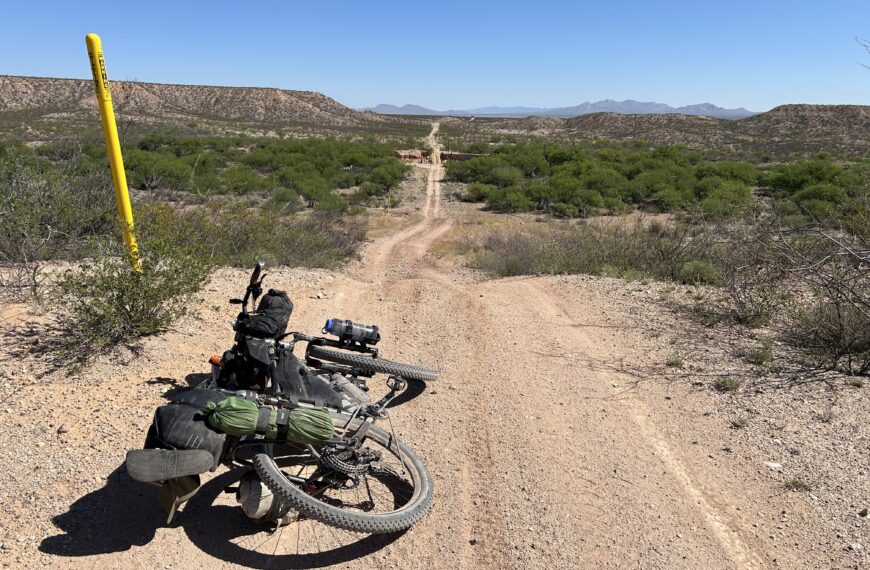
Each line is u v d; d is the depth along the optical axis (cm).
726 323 785
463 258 2148
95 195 930
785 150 10812
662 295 933
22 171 850
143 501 379
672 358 658
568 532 376
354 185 5072
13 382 482
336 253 1827
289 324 713
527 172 5697
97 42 536
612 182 4159
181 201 1280
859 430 498
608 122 17538
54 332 574
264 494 352
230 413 334
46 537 341
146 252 593
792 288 877
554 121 19012
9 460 393
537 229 2822
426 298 914
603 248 1341
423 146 9112
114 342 571
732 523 390
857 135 12500
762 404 548
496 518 387
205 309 717
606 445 479
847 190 1964
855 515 394
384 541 366
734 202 2719
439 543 364
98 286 558
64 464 398
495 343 703
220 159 5750
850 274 716
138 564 330
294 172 4544
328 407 401
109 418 453
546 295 954
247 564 339
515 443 476
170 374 534
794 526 387
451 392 564
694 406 548
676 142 13138
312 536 367
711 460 461
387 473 392
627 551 362
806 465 452
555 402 552
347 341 509
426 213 3741
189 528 362
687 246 1216
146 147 5947
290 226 1741
